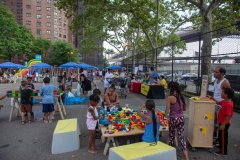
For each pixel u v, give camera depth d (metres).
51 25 65.62
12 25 40.72
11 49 41.03
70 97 10.11
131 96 12.80
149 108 3.92
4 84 24.16
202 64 11.77
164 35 28.23
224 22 15.54
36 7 64.12
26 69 30.95
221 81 4.59
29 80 8.25
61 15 70.38
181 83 15.98
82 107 9.12
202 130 4.35
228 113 3.99
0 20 38.50
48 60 51.19
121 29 30.25
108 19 26.77
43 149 4.63
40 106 9.38
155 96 11.62
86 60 73.31
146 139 3.89
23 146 4.80
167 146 3.55
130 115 5.27
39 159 4.13
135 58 24.45
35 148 4.68
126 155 3.10
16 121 6.90
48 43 53.03
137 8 15.57
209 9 11.33
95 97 4.34
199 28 21.62
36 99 11.01
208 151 4.43
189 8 20.52
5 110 8.62
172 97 4.09
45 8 64.81
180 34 36.56
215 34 15.30
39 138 5.31
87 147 4.72
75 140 4.57
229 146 4.78
